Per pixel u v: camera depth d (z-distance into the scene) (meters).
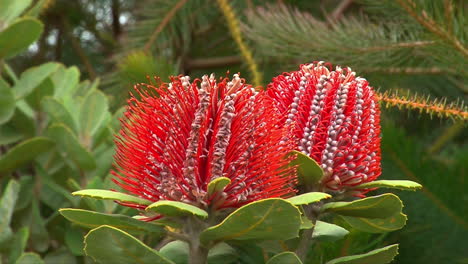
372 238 1.00
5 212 0.91
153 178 0.72
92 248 0.71
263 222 0.69
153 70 0.98
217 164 0.71
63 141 0.94
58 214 0.96
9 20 0.97
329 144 0.76
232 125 0.72
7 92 0.94
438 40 0.95
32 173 1.01
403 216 0.77
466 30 0.94
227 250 0.78
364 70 1.00
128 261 0.71
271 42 1.01
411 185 0.74
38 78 0.97
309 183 0.76
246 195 0.72
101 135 0.97
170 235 0.73
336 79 0.78
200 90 0.72
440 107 0.89
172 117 0.72
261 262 0.88
